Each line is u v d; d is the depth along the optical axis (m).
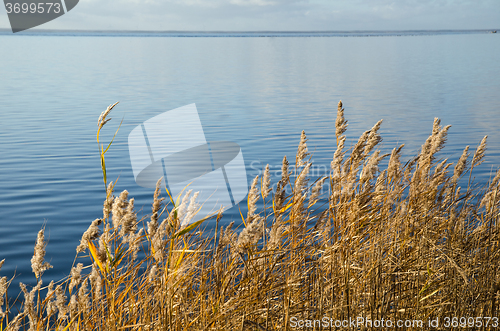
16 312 4.25
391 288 3.25
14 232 7.23
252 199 3.09
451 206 4.34
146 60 68.50
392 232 3.77
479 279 3.49
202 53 90.31
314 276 3.19
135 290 3.02
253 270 2.97
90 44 140.88
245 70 50.38
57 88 31.91
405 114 20.67
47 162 12.01
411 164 4.26
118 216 2.62
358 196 3.43
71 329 2.71
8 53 81.19
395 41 174.88
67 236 7.05
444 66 54.56
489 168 10.62
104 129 17.00
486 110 21.66
